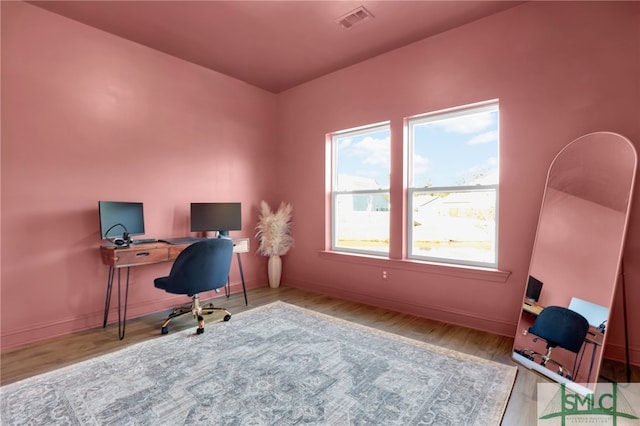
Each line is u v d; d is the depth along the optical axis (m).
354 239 4.06
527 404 1.83
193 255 2.79
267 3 2.66
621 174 2.08
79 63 2.95
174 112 3.62
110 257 2.79
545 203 2.47
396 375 2.12
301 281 4.49
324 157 4.19
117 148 3.18
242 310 3.50
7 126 2.59
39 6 2.70
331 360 2.33
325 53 3.54
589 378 1.92
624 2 2.26
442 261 3.29
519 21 2.70
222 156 4.09
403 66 3.40
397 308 3.49
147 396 1.89
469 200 3.12
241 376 2.11
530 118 2.65
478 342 2.65
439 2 2.65
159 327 3.01
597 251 2.11
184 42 3.30
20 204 2.65
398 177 3.48
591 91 2.38
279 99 4.71
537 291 2.39
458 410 1.76
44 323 2.75
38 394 1.92
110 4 2.68
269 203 4.68
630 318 2.26
